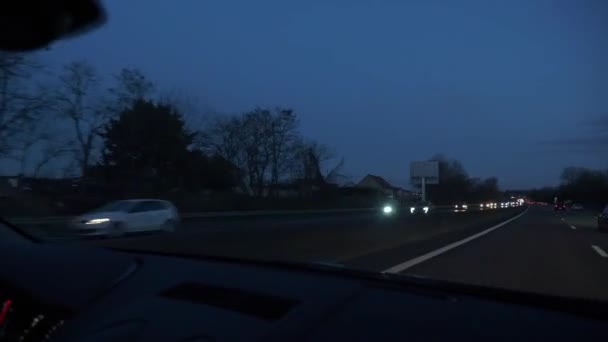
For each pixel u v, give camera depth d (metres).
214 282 2.65
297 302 2.27
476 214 30.91
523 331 1.93
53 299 2.53
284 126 58.62
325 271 2.91
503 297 2.37
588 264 11.47
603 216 24.05
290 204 56.84
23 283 2.65
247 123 57.53
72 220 24.62
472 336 1.89
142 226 21.16
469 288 2.50
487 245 16.08
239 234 9.98
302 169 62.25
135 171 41.94
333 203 64.12
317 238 12.12
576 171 152.25
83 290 2.62
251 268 2.97
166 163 45.53
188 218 33.62
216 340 2.03
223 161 52.56
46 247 3.35
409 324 1.99
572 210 86.06
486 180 150.50
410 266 10.91
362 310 2.14
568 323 2.00
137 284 2.69
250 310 2.24
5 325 2.49
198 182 48.62
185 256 3.53
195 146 50.81
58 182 35.94
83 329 2.29
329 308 2.17
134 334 2.17
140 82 40.25
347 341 1.89
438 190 112.62
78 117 35.22
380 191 89.19
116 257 3.19
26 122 25.97
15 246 3.29
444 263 11.41
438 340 1.87
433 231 20.02
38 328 2.40
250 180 58.09
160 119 42.75
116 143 40.66
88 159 37.31
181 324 2.20
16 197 30.08
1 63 21.69
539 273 10.06
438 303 2.23
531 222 34.66
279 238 10.96
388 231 15.43
